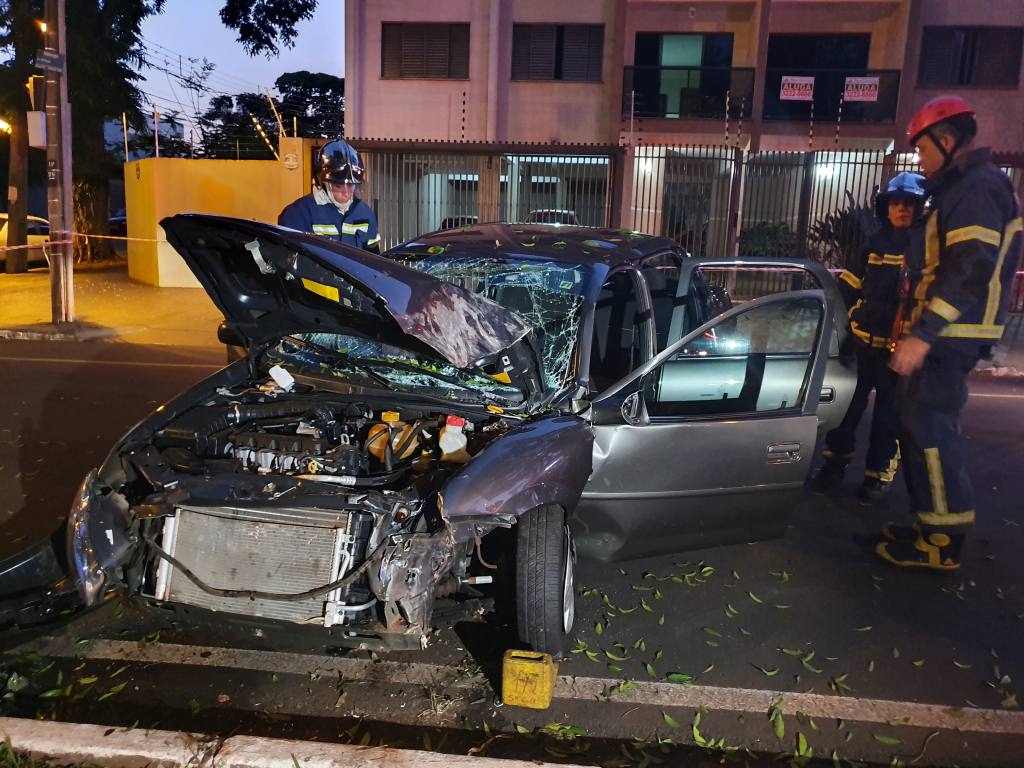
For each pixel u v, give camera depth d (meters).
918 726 3.12
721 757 2.91
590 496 3.74
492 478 2.99
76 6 19.61
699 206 16.58
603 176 17.44
